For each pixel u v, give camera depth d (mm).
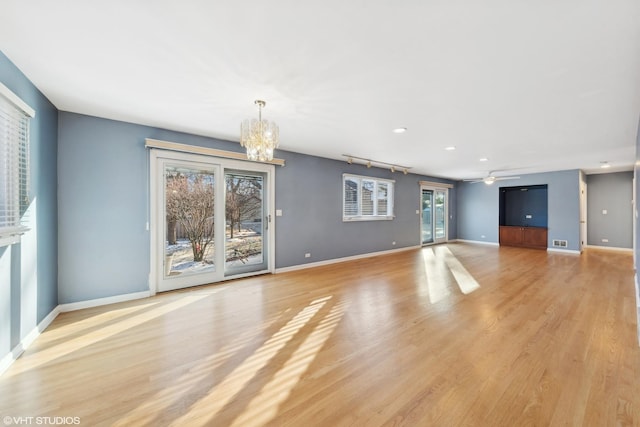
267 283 4301
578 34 1729
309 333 2586
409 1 1463
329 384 1842
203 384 1844
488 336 2498
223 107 2963
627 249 7266
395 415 1560
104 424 1504
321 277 4668
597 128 3617
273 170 4934
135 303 3396
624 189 7324
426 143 4492
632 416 1529
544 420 1510
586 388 1772
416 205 8023
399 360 2121
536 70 2178
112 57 2025
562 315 2961
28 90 2357
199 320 2887
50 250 2859
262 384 1845
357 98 2721
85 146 3223
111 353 2232
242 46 1884
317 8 1518
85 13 1557
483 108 2965
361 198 6535
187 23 1646
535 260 6109
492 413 1567
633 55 1950
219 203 4332
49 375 1939
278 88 2512
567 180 7238
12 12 1537
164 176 3836
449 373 1951
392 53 1961
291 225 5199
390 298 3568
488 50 1916
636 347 2277
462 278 4570
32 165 2461
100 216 3328
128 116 3271
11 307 2109
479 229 9016
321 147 4844
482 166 6762
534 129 3693
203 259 4223
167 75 2285
